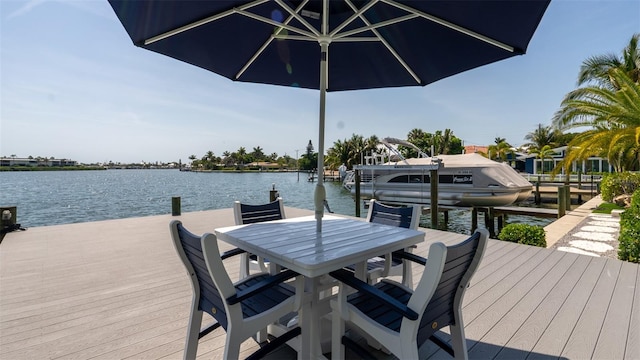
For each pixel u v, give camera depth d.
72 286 2.44
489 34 1.72
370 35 2.27
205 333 1.53
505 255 3.36
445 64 2.20
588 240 4.82
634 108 7.34
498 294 2.31
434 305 1.22
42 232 4.45
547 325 1.85
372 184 10.79
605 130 8.54
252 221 2.35
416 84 2.54
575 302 2.17
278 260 1.37
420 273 2.86
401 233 1.78
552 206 13.19
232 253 1.78
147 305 2.11
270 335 1.73
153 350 1.59
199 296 1.43
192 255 1.33
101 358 1.51
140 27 1.73
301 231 1.83
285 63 2.46
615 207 8.34
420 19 1.92
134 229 4.68
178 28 1.79
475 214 8.64
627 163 9.77
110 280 2.58
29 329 1.78
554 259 3.21
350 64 2.48
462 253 1.20
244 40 2.17
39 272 2.77
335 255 1.35
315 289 1.46
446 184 9.65
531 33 1.61
